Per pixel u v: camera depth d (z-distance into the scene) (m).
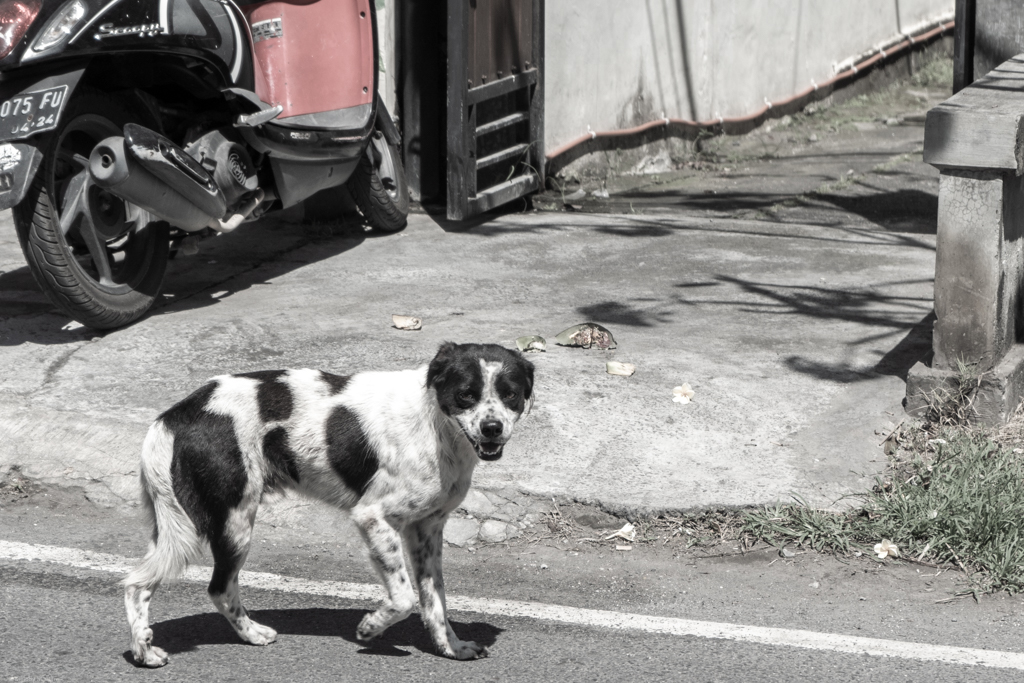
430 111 10.27
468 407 3.75
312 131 7.82
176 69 6.90
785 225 9.68
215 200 6.86
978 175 5.50
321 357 6.54
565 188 10.82
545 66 10.66
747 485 5.13
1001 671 3.91
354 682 3.82
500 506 5.02
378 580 4.62
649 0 12.18
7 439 5.50
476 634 4.18
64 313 7.18
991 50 7.09
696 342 6.85
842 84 15.84
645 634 4.18
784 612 4.35
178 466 3.84
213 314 7.23
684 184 11.59
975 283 5.62
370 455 3.89
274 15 8.04
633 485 5.13
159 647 4.04
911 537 4.79
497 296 7.74
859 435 5.62
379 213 9.08
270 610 4.35
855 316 7.31
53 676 3.81
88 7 6.32
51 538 4.93
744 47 13.78
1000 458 5.24
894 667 3.94
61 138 6.39
